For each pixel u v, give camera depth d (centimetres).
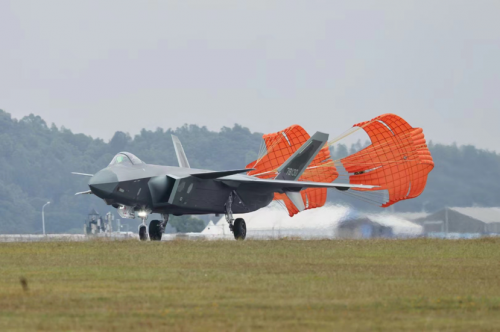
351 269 6366
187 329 3838
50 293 4944
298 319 4128
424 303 4644
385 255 7769
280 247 8750
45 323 3978
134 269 6300
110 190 10475
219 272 6078
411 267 6575
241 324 3981
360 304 4578
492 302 4703
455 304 4625
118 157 11094
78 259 7144
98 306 4475
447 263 6988
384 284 5406
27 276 5828
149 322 4016
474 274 6084
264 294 4925
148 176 10988
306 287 5228
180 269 6300
